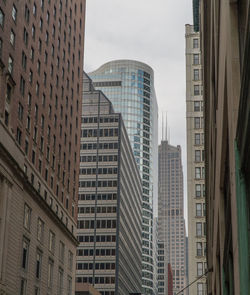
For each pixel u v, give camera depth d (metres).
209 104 37.53
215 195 29.44
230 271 20.62
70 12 99.75
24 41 72.75
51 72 86.62
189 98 109.75
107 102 180.75
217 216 27.55
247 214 12.49
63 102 93.69
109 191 168.62
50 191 83.56
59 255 88.75
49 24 85.31
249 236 12.35
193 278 98.94
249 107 10.77
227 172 20.14
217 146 23.83
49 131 84.62
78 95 105.12
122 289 168.38
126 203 183.25
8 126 64.06
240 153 12.75
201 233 101.19
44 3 82.44
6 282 61.62
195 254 100.31
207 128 43.75
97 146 174.62
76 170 102.38
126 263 178.75
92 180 170.75
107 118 177.50
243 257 12.31
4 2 63.84
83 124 177.75
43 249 78.69
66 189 94.50
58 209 88.38
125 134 186.00
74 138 101.12
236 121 13.49
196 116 108.38
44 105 82.06
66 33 96.31
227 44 15.05
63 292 90.31
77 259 162.12
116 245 162.25
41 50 80.81
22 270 68.81
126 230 180.88
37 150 77.62
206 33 34.66
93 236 164.38
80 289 122.75
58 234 87.81
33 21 76.88
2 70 62.47
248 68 10.57
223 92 17.52
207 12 31.84
